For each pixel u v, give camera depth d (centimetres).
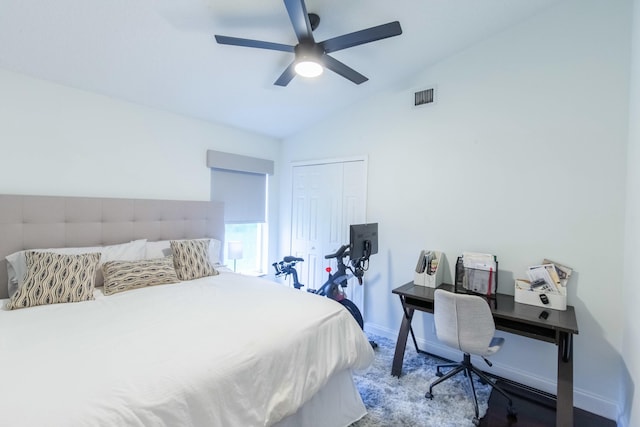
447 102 268
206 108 301
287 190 405
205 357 122
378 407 201
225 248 342
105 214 250
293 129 382
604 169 199
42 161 224
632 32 187
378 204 314
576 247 209
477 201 252
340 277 284
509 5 212
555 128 217
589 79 204
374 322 318
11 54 195
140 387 101
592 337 202
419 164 285
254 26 196
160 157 292
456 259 262
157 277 228
